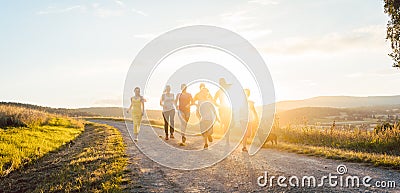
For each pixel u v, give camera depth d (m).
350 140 14.82
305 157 10.47
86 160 10.16
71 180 7.87
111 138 16.84
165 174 8.08
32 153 12.55
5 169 10.31
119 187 6.79
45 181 8.36
